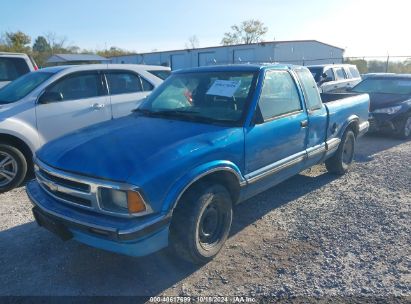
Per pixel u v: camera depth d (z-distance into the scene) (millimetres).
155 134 3363
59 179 3033
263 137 3764
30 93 5586
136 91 6750
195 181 3086
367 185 5508
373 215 4406
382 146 8352
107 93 6359
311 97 4777
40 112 5570
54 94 5641
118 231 2656
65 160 3061
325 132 5043
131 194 2689
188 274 3234
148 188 2729
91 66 6301
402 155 7371
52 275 3242
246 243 3764
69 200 2990
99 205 2797
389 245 3678
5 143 5266
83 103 6027
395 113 8930
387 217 4344
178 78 4566
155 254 3543
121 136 3355
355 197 5016
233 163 3428
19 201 4918
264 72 4023
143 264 3395
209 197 3166
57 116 5738
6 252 3611
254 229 4086
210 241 3402
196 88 4227
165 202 2830
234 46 33906
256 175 3742
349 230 4020
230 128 3512
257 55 32469
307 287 3016
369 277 3141
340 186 5484
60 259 3490
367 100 6430
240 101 3785
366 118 6473
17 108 5410
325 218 4348
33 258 3508
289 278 3143
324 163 6207
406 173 6078
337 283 3061
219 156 3262
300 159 4469
